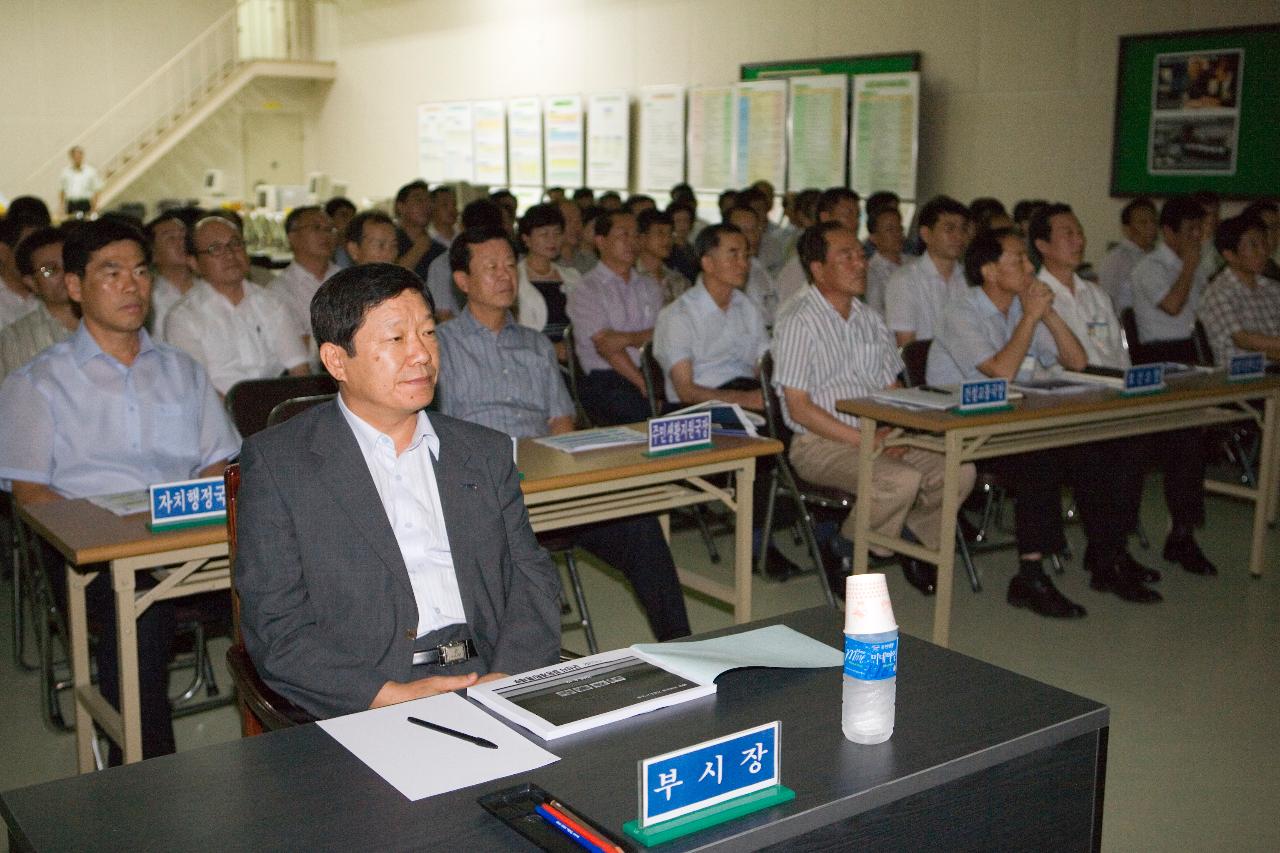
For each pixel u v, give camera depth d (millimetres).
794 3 8609
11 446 2656
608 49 10461
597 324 5035
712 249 4359
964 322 3914
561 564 4348
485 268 3166
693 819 1132
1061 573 4180
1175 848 2396
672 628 3145
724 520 4812
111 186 14016
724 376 4484
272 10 14945
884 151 7934
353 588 1840
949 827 1310
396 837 1118
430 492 1955
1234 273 4676
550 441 3049
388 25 13625
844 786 1216
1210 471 5484
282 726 1801
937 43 7684
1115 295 5859
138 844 1107
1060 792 1414
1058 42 7020
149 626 2496
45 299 3754
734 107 9070
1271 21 6035
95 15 14266
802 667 1543
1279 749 2846
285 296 4672
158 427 2795
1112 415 3596
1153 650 3479
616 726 1361
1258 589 4027
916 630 3650
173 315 3920
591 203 7949
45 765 2842
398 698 1767
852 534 3719
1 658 3535
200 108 14258
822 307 3842
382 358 1807
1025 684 1508
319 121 15273
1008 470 3836
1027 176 7285
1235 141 6230
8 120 13945
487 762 1274
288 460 1840
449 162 12781
